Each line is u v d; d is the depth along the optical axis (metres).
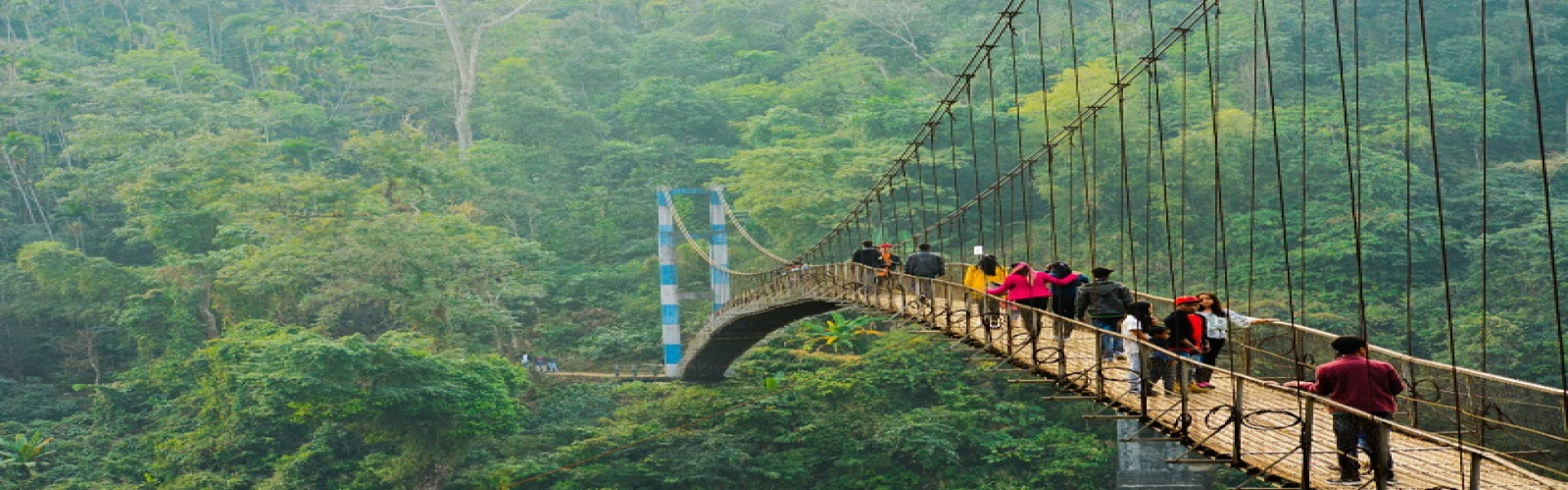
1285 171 68.81
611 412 61.03
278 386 51.59
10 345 73.00
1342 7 86.62
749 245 78.31
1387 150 70.81
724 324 47.47
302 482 53.12
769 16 107.31
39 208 85.88
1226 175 68.00
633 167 88.94
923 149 73.12
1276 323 15.49
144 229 76.56
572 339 73.62
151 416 63.03
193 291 69.06
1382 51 83.38
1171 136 72.12
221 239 71.88
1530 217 64.94
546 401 62.25
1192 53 77.75
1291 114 70.19
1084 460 50.38
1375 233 63.00
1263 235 65.38
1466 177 71.50
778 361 59.19
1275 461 11.58
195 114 89.12
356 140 74.88
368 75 103.69
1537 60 81.38
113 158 87.19
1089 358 16.89
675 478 50.31
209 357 60.38
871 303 25.94
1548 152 76.25
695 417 54.19
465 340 64.50
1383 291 61.44
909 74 89.62
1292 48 82.62
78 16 112.00
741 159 73.50
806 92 85.12
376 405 52.25
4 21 107.38
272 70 99.75
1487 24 85.00
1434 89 75.50
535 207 86.12
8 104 88.12
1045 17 87.94
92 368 72.69
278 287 68.38
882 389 55.38
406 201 76.19
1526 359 54.41
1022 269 18.83
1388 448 10.07
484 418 54.69
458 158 85.62
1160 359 14.56
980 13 93.44
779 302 37.28
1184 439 12.61
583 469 51.41
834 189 71.19
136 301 70.38
